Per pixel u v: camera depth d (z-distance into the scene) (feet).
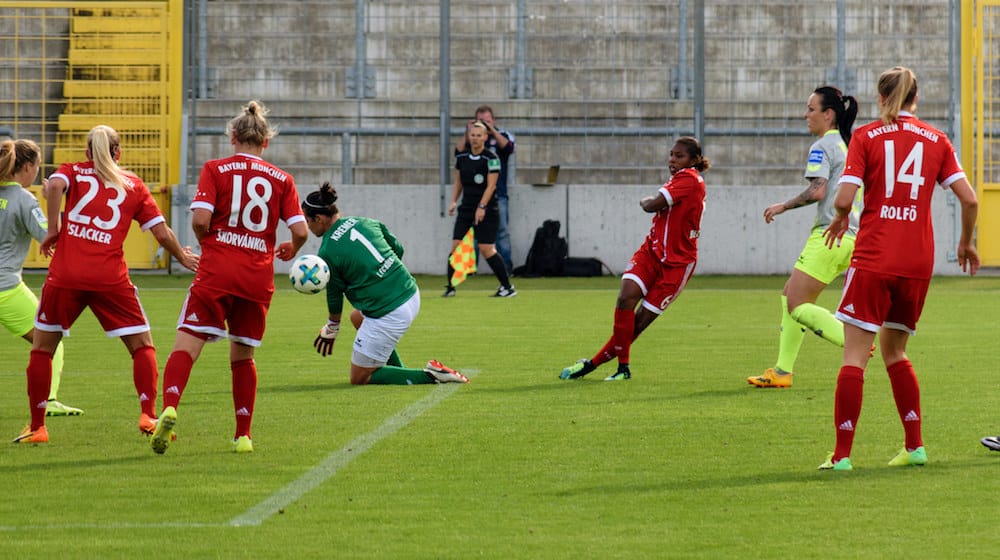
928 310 148.05
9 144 74.49
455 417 73.15
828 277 83.82
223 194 61.72
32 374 65.98
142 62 218.59
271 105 217.36
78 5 213.46
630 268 90.02
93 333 124.36
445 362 100.78
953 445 63.87
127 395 83.30
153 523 47.80
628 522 47.91
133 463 59.88
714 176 217.97
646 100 219.00
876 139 57.62
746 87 221.87
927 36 217.36
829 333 81.71
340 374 93.97
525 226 206.90
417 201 206.39
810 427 69.36
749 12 224.12
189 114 214.48
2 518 48.57
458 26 225.76
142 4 212.64
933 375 91.56
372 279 86.89
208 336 62.44
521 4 221.05
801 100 221.05
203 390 85.30
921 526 47.09
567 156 217.15
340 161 217.56
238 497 52.34
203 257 62.13
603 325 131.13
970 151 209.67
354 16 225.15
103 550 43.86
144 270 207.82
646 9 224.12
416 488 54.08
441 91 206.39
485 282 194.49
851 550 43.70
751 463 59.36
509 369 96.58
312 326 132.46
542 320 136.56
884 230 57.26
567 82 222.07
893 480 55.31
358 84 219.61
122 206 67.56
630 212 206.28
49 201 66.69
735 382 88.63
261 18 224.53
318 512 49.62
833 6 224.74
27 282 186.60
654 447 63.52
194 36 219.41
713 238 207.10
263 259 62.75
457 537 45.65
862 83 221.25
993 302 159.02
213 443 65.41
